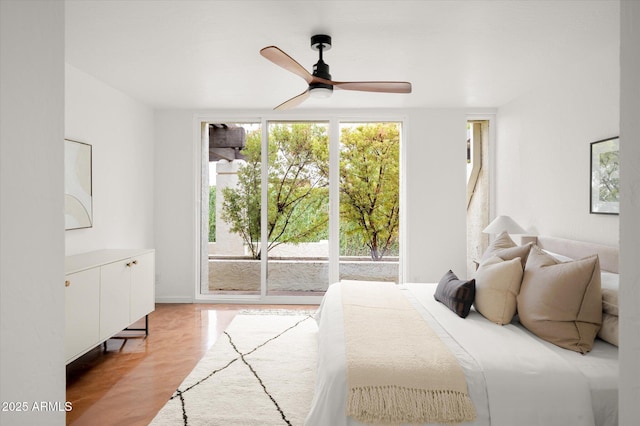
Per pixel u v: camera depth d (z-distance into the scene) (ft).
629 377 2.16
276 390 8.96
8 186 2.12
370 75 12.67
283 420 7.77
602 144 10.38
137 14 8.63
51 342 2.46
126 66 11.93
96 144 13.16
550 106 12.90
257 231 17.52
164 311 15.87
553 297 7.46
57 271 2.51
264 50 7.86
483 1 8.09
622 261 2.22
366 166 17.39
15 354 2.18
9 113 2.12
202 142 17.60
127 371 10.17
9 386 2.14
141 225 16.20
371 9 8.42
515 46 10.36
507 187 15.98
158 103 16.22
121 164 14.66
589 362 6.66
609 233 10.16
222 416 7.89
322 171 17.37
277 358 10.78
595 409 5.99
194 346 11.96
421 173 16.90
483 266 9.61
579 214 11.40
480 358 6.48
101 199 13.44
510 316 8.41
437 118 16.89
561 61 11.38
